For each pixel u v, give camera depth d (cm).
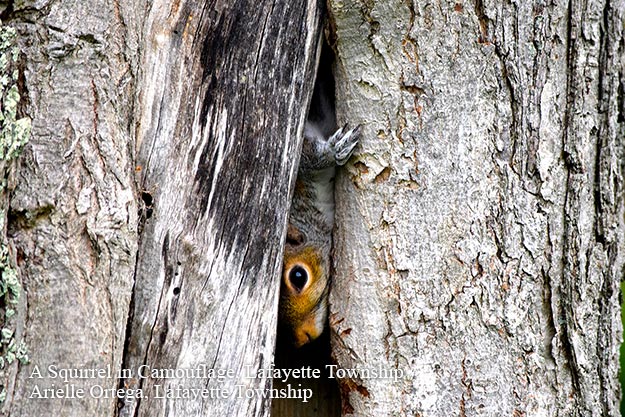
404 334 451
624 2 483
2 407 354
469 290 448
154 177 405
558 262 462
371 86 450
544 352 461
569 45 463
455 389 449
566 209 463
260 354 429
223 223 419
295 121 441
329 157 465
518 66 450
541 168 454
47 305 362
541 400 458
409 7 439
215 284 415
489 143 450
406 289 450
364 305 459
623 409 616
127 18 390
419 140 447
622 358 629
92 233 369
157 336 402
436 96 444
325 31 454
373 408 458
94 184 372
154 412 401
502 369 451
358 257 462
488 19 445
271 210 432
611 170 475
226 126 420
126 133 387
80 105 374
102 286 370
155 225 403
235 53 422
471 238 448
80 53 376
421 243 449
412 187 450
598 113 475
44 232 365
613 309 482
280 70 433
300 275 519
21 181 365
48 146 368
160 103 409
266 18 429
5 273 352
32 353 361
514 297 452
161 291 402
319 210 517
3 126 357
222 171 419
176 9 415
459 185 447
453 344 449
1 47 364
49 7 374
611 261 481
